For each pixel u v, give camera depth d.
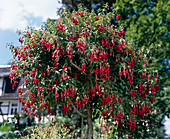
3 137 2.51
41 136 4.36
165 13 5.78
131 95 3.62
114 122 4.56
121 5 6.84
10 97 14.66
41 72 3.78
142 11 6.27
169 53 5.66
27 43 3.92
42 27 3.93
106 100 3.50
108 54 3.66
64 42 3.57
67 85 3.69
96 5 10.84
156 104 5.59
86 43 3.46
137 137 4.57
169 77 5.62
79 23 3.68
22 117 7.33
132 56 3.85
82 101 3.68
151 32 5.83
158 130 5.33
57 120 6.63
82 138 6.12
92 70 3.59
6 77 15.82
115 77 3.67
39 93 3.70
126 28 6.97
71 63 3.68
